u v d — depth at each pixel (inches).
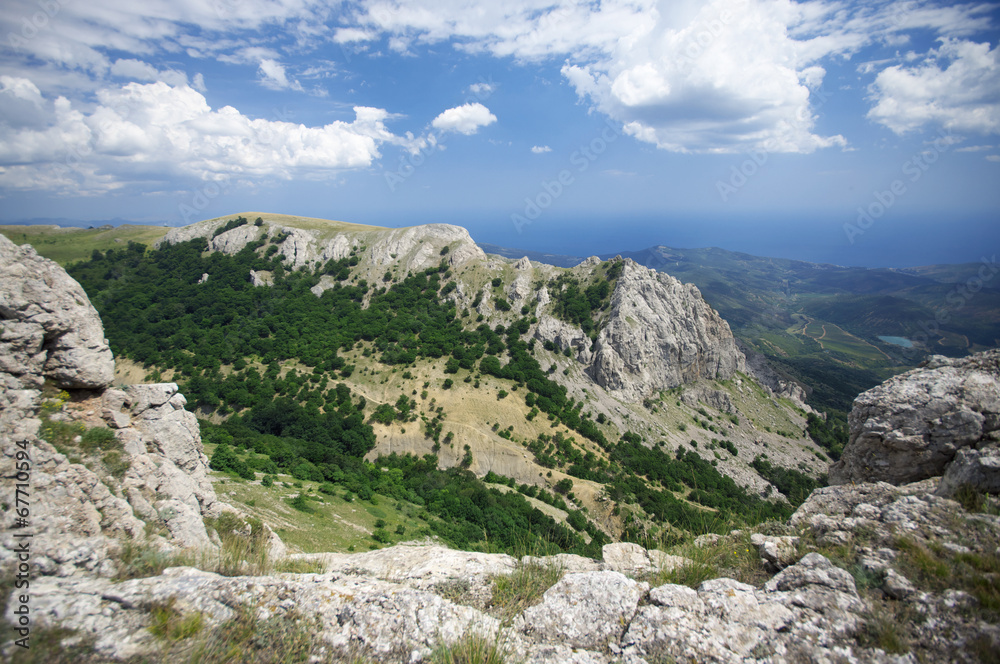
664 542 433.7
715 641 249.0
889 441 402.6
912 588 257.4
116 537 405.7
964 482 328.2
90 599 272.5
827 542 318.0
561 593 310.2
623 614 285.0
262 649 256.8
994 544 273.3
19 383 468.8
